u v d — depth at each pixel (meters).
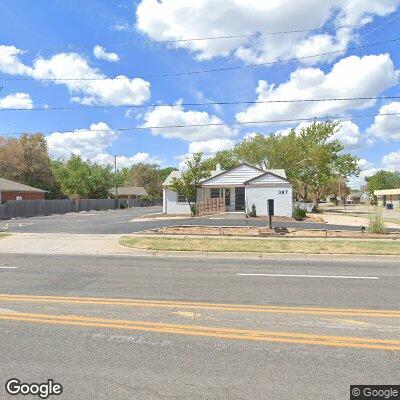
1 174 53.97
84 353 4.65
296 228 21.34
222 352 4.70
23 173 56.03
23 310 6.52
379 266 11.45
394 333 5.38
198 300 7.23
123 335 5.29
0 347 4.84
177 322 5.87
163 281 9.06
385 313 6.36
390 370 4.20
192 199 35.91
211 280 9.19
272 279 9.31
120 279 9.31
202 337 5.22
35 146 57.16
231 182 34.34
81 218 34.81
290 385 3.85
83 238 18.12
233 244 15.20
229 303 7.01
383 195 81.62
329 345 4.93
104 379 3.98
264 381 3.94
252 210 30.94
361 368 4.25
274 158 49.91
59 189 61.16
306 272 10.31
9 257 13.48
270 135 50.88
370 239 16.64
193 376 4.05
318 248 14.34
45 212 44.41
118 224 25.41
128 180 101.00
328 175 48.88
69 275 9.88
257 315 6.25
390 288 8.30
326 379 3.98
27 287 8.39
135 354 4.62
